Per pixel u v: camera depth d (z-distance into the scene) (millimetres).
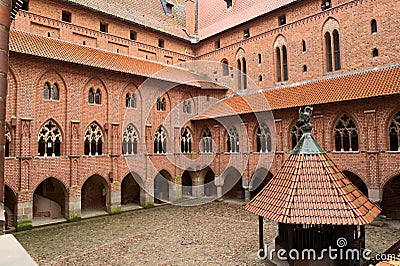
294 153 13281
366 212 11391
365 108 21828
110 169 26625
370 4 24266
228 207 28609
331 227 12430
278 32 30469
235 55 34656
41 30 25891
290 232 12320
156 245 17688
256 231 20047
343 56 25797
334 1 26500
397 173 20188
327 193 11562
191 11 40719
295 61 29031
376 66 23766
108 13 30297
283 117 26500
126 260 15383
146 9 36625
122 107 28047
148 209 28297
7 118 21172
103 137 26703
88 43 29016
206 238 18812
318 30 27422
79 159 24547
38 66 22812
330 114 23703
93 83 26297
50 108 23484
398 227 20281
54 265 14852
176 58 37125
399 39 22594
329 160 12805
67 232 20906
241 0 36656
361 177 21938
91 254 16359
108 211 26344
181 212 26797
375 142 21250
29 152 21938
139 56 33250
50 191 25938
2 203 2852
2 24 2916
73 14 28000
